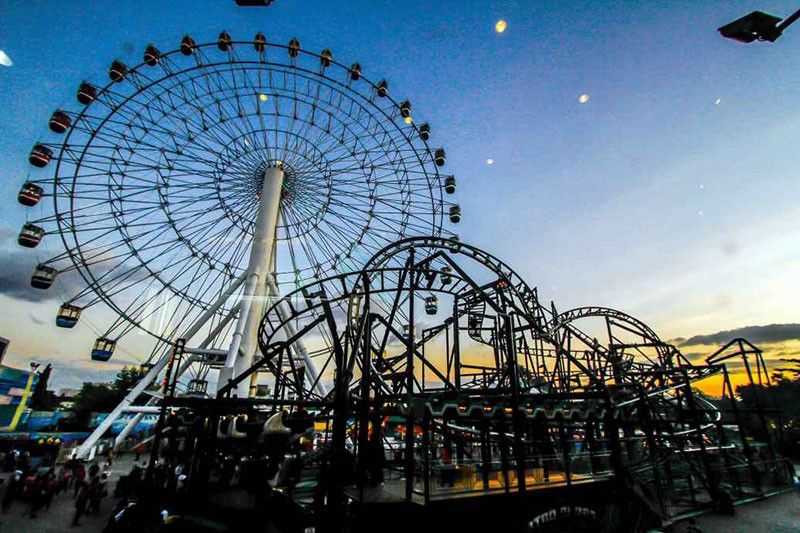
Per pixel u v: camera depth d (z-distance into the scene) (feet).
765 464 63.41
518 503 32.45
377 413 43.98
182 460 62.44
